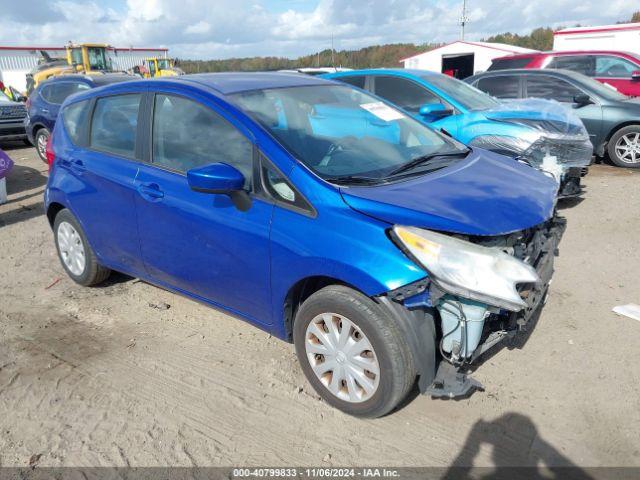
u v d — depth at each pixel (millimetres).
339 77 7805
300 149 3178
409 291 2561
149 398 3270
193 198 3447
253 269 3174
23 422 3102
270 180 3107
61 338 4004
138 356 3723
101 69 23375
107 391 3354
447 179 3184
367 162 3328
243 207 3180
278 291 3088
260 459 2760
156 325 4141
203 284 3586
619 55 10609
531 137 6172
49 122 10781
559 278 4672
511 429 2881
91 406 3219
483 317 2656
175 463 2754
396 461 2709
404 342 2689
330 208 2855
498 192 3029
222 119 3398
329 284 3020
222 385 3363
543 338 3713
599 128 8922
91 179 4203
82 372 3562
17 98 20766
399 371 2715
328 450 2801
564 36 19344
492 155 3850
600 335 3729
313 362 3094
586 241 5543
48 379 3502
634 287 4449
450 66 30125
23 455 2842
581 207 6742
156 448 2859
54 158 4703
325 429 2949
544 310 4098
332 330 2939
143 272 4117
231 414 3100
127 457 2805
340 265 2725
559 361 3445
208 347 3801
